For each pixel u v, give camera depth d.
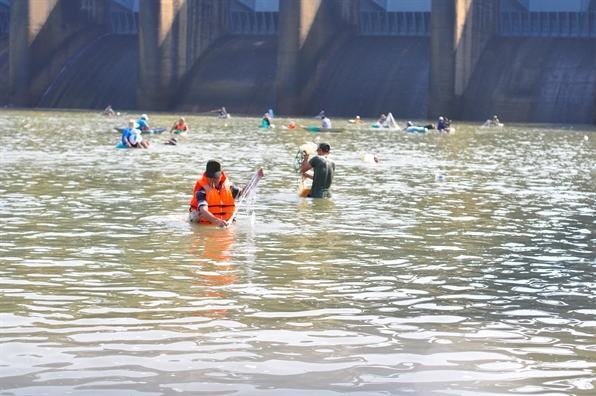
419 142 68.31
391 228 23.61
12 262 17.84
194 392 10.64
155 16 135.12
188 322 13.68
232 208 23.64
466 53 126.75
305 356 12.14
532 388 11.06
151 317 13.91
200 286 16.08
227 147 56.66
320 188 29.94
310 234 22.25
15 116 104.12
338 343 12.79
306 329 13.47
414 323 13.98
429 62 125.25
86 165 40.12
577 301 15.73
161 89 136.88
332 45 137.62
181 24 139.50
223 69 141.00
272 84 135.25
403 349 12.58
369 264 18.59
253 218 23.95
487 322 14.15
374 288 16.36
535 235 23.03
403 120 117.50
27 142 55.94
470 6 126.62
